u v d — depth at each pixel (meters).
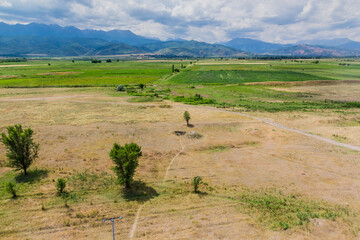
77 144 38.19
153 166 32.09
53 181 27.16
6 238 18.28
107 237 18.66
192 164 33.09
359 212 22.22
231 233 19.20
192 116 57.78
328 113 60.28
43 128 45.03
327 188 26.86
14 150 27.36
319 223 20.48
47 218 20.80
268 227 20.02
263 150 38.22
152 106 67.81
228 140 42.25
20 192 24.69
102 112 59.81
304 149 38.38
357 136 43.09
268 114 59.59
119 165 25.97
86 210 22.20
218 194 25.56
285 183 28.03
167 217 21.41
